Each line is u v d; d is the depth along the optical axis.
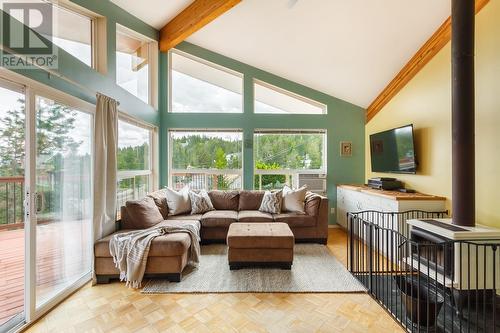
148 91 4.67
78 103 2.62
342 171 5.07
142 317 2.11
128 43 4.01
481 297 2.28
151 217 3.37
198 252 3.15
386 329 1.97
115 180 3.06
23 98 2.12
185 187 4.58
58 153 2.42
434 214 3.04
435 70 3.23
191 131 5.05
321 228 3.99
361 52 3.73
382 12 3.00
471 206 2.36
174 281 2.70
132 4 3.60
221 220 3.89
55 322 2.04
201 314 2.15
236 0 3.34
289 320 2.06
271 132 5.09
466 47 2.31
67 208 2.55
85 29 3.04
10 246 3.13
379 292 2.48
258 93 5.13
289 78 4.98
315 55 4.08
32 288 2.04
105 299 2.38
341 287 2.58
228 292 2.50
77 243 2.69
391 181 3.86
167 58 4.89
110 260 2.72
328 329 1.96
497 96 2.43
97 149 2.76
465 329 2.01
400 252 2.78
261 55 4.55
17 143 2.14
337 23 3.32
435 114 3.24
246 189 5.01
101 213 2.79
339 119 5.07
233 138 5.09
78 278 2.66
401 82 3.89
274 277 2.80
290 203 4.21
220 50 4.82
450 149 3.02
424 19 2.98
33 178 2.07
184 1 3.88
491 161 2.48
